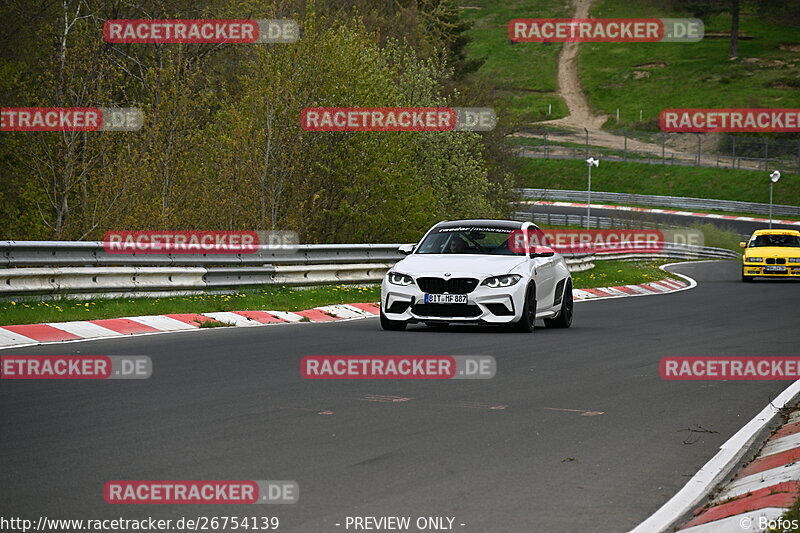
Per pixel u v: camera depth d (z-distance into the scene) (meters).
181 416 31.42
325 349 48.62
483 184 148.62
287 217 102.25
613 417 32.81
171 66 101.88
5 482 23.11
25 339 48.72
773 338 58.00
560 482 23.95
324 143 109.38
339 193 112.19
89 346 47.81
